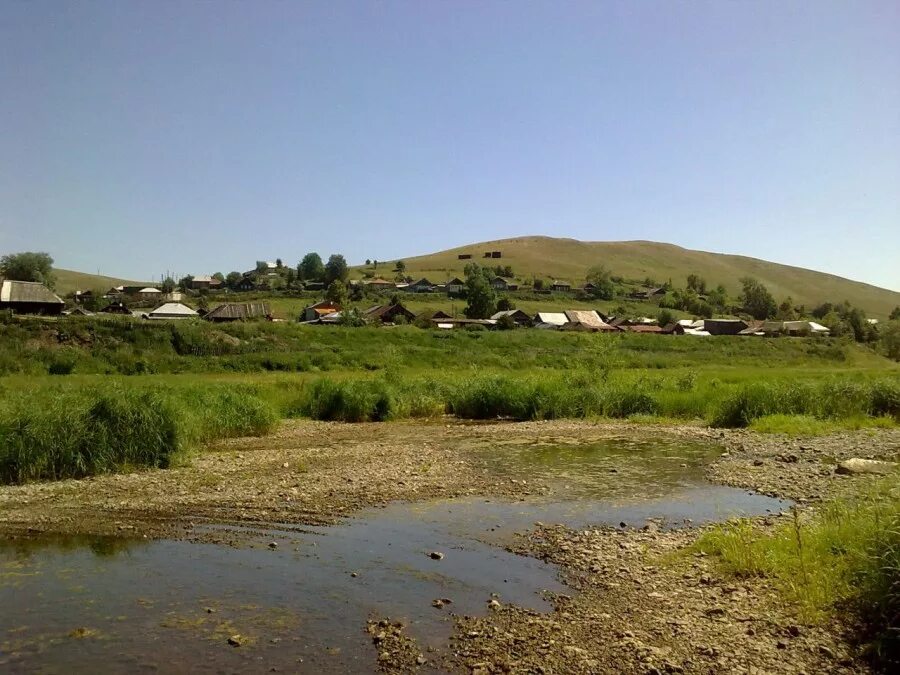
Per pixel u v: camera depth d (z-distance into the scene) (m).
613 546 11.59
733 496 15.51
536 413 30.28
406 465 18.91
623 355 68.38
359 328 71.44
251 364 50.34
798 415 27.84
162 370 47.75
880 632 7.51
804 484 16.48
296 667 7.36
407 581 10.00
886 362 86.25
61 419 17.70
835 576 8.88
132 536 12.33
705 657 7.44
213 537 12.23
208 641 8.00
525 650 7.71
